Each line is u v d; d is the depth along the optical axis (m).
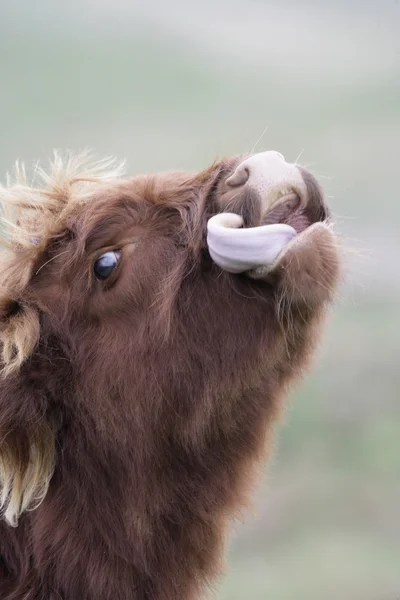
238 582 22.94
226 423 10.62
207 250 10.16
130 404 10.58
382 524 25.69
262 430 10.98
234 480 11.11
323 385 31.61
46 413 10.67
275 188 9.62
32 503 10.77
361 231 37.97
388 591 22.39
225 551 11.62
